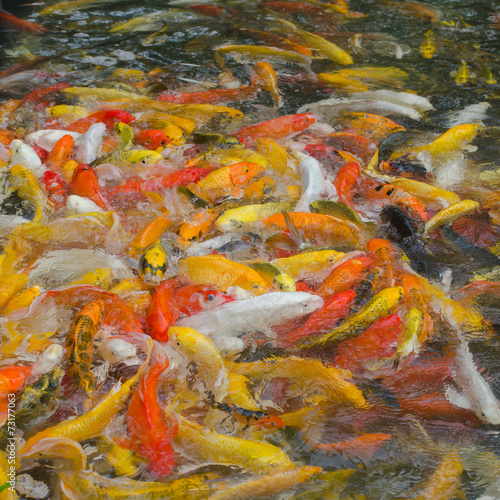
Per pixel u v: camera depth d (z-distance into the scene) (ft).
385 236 9.32
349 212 9.34
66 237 9.14
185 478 5.65
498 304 7.97
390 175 11.07
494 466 5.87
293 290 7.97
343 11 18.92
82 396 6.51
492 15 18.81
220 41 16.97
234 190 10.39
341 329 7.24
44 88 14.11
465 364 7.00
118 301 7.72
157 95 13.78
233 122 12.72
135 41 17.07
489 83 14.83
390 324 7.33
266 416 6.32
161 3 19.83
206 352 6.80
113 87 14.19
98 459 5.86
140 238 9.00
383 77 15.05
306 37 16.67
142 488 5.53
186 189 9.86
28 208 9.64
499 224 9.69
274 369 6.95
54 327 7.55
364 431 6.27
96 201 9.87
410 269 8.52
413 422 6.37
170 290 7.92
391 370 6.95
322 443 6.12
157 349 6.83
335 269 8.30
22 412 6.35
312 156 11.39
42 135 11.64
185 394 6.58
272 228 9.37
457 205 9.55
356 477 5.77
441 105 13.74
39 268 8.47
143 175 10.86
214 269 8.24
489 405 6.50
